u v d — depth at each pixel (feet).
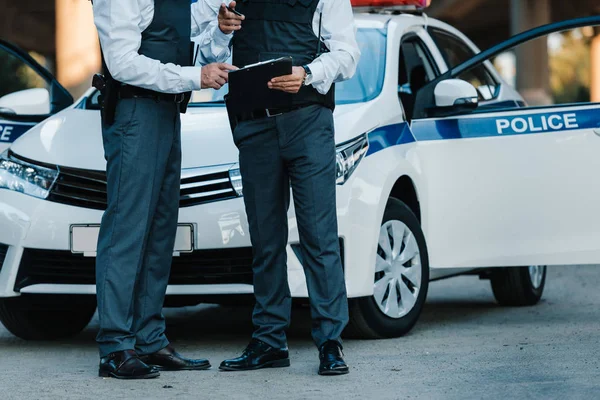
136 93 15.53
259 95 15.21
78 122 19.54
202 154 18.07
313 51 15.64
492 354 17.46
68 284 18.30
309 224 15.78
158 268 16.35
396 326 19.49
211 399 14.19
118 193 15.62
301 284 17.67
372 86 20.42
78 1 48.16
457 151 20.70
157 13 15.43
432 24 24.12
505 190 20.68
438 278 22.21
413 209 20.42
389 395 14.29
